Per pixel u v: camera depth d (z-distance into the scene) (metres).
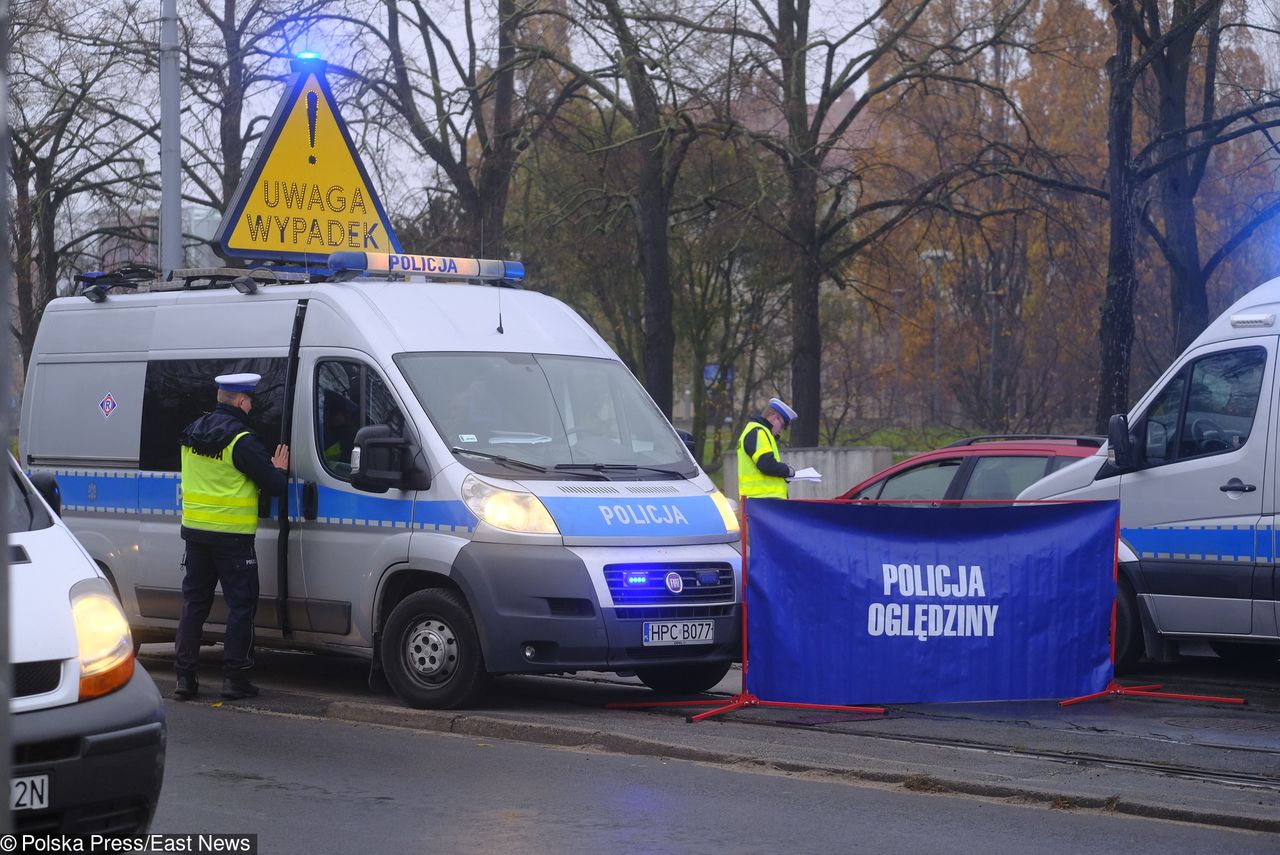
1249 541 11.41
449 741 9.48
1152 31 24.14
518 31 31.41
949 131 32.56
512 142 32.31
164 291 12.93
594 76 30.39
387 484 10.59
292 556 11.34
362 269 11.72
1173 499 11.88
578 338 11.87
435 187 33.31
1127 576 12.18
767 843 6.86
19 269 32.19
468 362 11.10
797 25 32.88
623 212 33.03
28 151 32.12
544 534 10.10
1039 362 42.69
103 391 12.89
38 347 13.51
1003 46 31.36
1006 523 10.77
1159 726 9.86
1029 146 31.27
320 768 8.55
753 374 49.59
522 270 12.73
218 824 7.17
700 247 42.12
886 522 10.53
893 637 10.50
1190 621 11.80
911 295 42.47
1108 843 6.89
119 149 33.41
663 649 10.28
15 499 6.92
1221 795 7.70
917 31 32.09
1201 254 34.53
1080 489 12.51
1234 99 27.81
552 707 10.64
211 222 37.75
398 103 31.41
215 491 10.88
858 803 7.68
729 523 10.96
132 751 5.98
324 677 12.66
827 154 31.92
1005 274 33.19
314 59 16.62
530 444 10.81
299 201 16.67
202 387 12.15
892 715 10.16
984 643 10.67
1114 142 20.94
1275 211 23.70
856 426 47.59
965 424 43.34
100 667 6.03
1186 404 11.95
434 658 10.37
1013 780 7.98
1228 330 11.77
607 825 7.18
